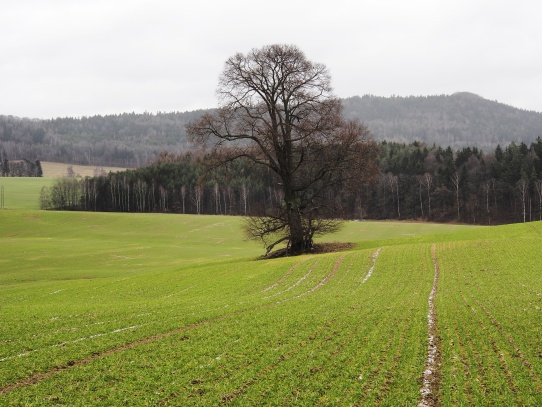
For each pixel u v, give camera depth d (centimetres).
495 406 1358
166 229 12288
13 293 4166
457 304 2623
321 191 5650
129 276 4881
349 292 3191
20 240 9650
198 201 17788
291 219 5350
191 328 2242
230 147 5241
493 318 2269
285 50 4850
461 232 5853
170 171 19488
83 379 1591
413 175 16125
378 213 16038
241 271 4366
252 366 1697
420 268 3853
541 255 3916
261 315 2484
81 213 14088
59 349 1889
